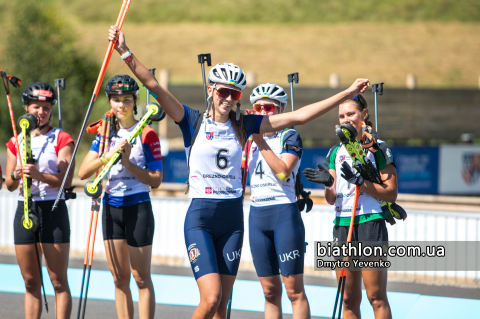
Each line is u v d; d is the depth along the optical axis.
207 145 11.73
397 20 131.00
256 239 14.05
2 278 22.31
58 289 14.35
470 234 21.58
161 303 19.89
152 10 137.75
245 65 103.81
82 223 26.16
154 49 112.94
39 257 14.60
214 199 11.83
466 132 52.34
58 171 14.52
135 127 14.13
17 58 59.31
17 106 58.38
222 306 12.20
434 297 19.69
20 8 62.84
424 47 114.69
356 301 13.77
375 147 13.05
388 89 50.44
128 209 14.20
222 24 130.88
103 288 21.33
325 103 11.70
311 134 48.31
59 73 58.84
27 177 13.70
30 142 14.13
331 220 23.23
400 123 50.84
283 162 13.20
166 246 25.42
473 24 129.62
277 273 14.12
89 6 137.62
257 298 20.20
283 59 107.12
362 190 13.34
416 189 42.84
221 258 12.09
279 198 13.77
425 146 43.12
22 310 18.69
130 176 14.27
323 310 18.94
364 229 13.23
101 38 114.56
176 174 36.16
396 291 20.59
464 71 103.81
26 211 13.66
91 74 61.00
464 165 44.34
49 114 14.80
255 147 14.31
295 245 13.49
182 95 44.94
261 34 122.44
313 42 116.88
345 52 111.31
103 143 14.28
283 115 11.95
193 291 21.05
